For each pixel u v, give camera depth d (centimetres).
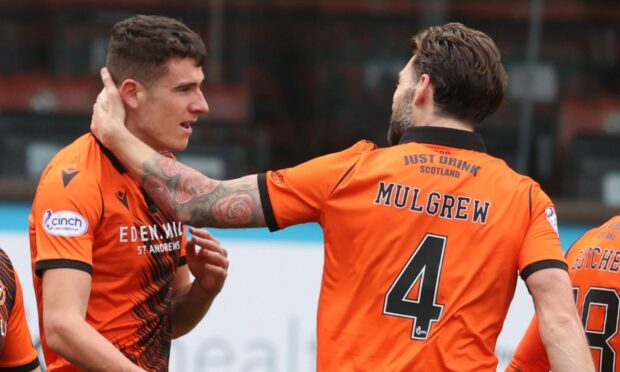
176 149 1059
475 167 941
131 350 1048
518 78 2114
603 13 2120
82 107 2092
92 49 2114
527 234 930
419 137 952
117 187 1019
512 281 934
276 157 2083
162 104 1034
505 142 2100
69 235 977
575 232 1938
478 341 914
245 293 1812
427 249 916
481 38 965
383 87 2109
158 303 1073
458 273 913
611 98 2120
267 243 1823
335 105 2105
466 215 922
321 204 939
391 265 915
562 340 885
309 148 2094
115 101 1019
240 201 944
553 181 2094
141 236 1035
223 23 2105
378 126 2098
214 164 2042
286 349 1816
